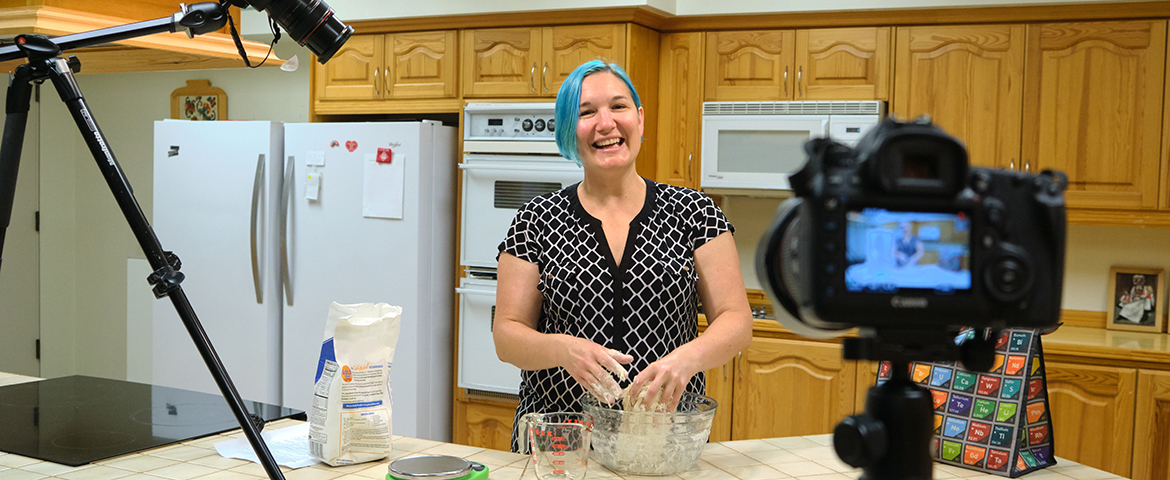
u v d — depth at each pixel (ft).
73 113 3.17
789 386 9.86
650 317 4.96
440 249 10.81
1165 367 8.41
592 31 10.14
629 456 3.97
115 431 4.69
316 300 10.84
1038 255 1.96
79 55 5.04
